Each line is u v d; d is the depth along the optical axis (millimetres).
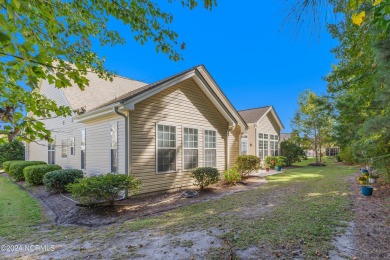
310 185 8453
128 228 4387
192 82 9148
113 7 3107
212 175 8078
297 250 3111
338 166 16641
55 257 3203
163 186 7773
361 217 4434
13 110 2189
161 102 7875
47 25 2221
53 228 4625
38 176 9570
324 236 3555
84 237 4000
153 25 3482
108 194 5641
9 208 6195
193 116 9109
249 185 9195
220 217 4816
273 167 15242
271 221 4367
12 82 2414
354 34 4391
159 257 3088
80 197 5754
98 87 12383
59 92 11859
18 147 17984
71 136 11164
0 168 17234
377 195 6195
